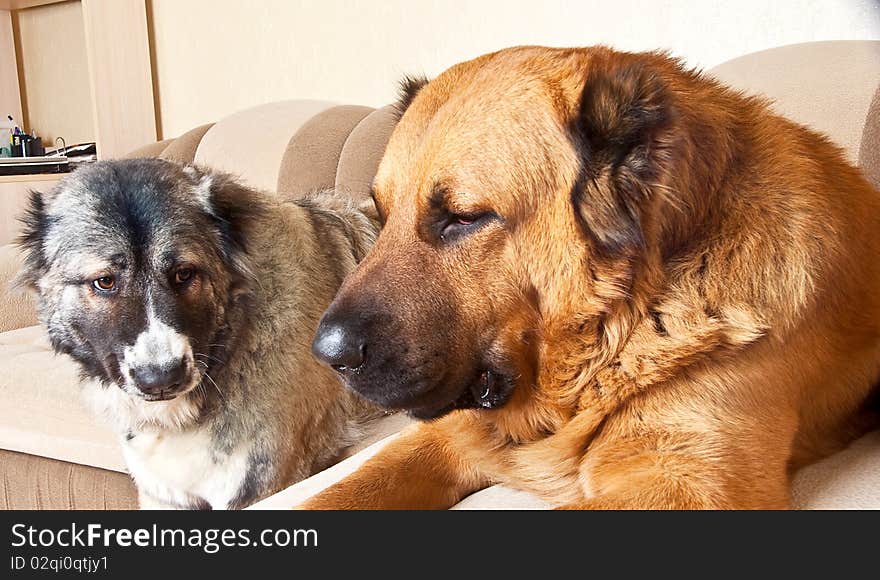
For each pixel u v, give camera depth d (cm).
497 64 114
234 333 188
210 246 187
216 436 187
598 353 106
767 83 191
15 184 404
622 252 102
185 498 197
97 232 179
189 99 418
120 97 411
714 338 99
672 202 102
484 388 112
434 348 105
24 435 244
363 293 106
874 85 173
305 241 208
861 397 120
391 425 208
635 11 277
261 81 387
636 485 95
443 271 107
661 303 103
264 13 378
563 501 113
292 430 190
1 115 496
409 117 116
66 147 467
